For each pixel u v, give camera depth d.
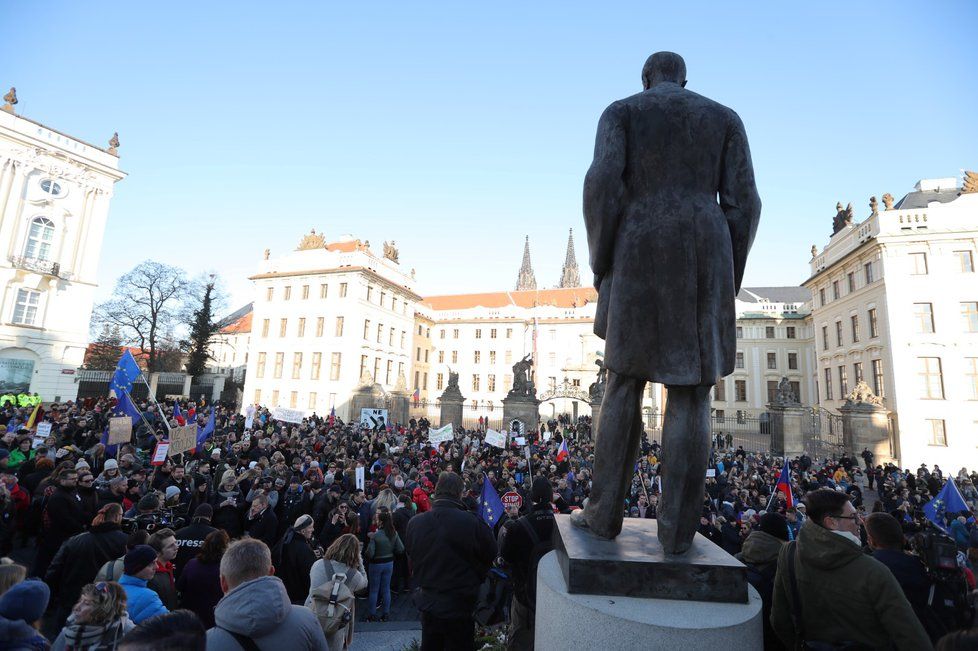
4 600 2.73
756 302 60.97
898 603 2.12
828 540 2.32
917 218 30.52
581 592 2.44
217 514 7.10
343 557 4.54
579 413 57.12
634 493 11.73
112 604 3.13
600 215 2.73
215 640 2.34
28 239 34.97
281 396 50.59
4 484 7.44
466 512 3.92
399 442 19.05
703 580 2.42
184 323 50.12
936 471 18.69
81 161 37.38
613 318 2.73
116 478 7.16
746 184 2.81
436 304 74.56
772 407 26.11
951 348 28.80
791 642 2.45
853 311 34.66
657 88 2.93
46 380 35.12
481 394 64.31
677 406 2.70
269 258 55.78
